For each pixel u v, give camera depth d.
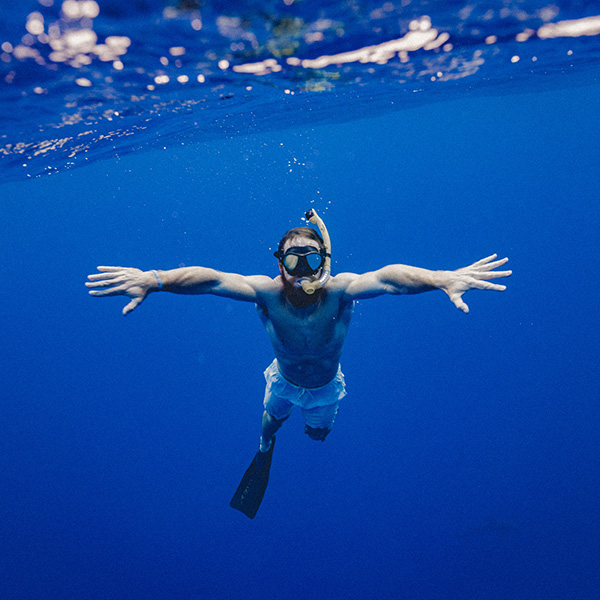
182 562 23.31
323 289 3.63
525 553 20.97
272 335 3.94
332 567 22.50
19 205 28.44
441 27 5.44
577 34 6.70
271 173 37.06
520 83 12.43
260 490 5.82
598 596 18.05
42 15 3.55
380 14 4.62
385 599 20.27
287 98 8.59
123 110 7.05
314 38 5.02
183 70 5.54
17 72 4.64
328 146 32.69
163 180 31.72
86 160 12.00
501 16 5.38
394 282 3.38
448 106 21.56
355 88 8.75
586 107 28.70
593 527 21.53
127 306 3.20
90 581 22.47
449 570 21.08
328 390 4.52
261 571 22.59
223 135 13.20
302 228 3.52
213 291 3.50
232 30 4.38
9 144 7.84
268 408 4.94
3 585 22.45
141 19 3.86
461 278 3.08
